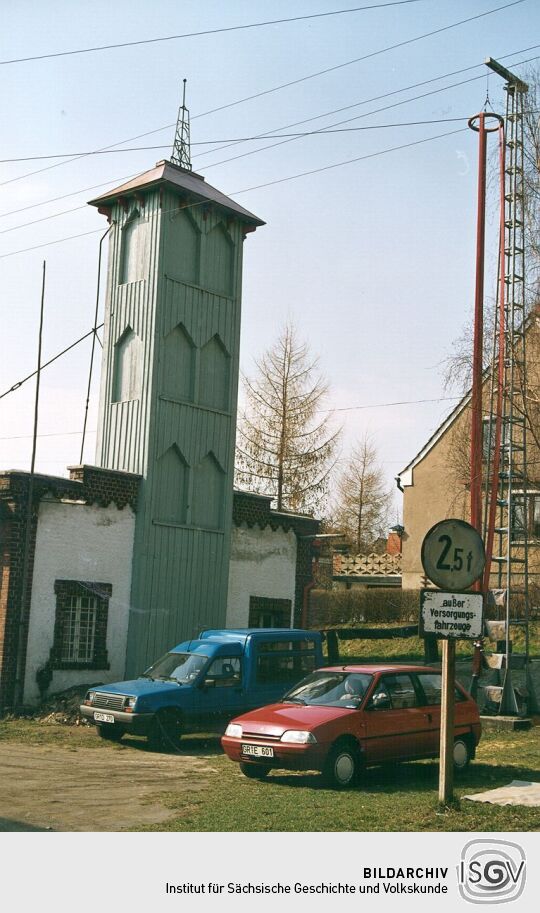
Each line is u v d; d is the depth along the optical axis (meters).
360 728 13.80
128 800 12.27
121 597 23.95
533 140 23.30
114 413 25.69
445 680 11.35
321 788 13.43
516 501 22.48
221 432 26.91
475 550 11.23
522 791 12.75
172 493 25.44
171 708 18.08
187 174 26.92
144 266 25.83
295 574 28.83
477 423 21.03
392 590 37.81
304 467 48.03
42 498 22.31
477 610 11.20
